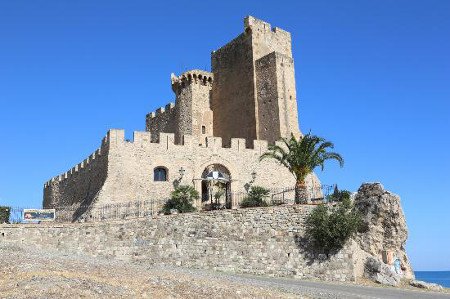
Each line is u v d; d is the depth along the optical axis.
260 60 61.16
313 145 40.94
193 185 48.28
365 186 39.88
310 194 51.72
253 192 46.09
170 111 69.75
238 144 51.62
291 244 35.31
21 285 16.73
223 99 65.69
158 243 35.53
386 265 35.44
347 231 34.66
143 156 47.03
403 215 38.78
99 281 18.58
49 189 65.25
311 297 22.36
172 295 18.20
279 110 57.53
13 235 32.59
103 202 43.72
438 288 34.62
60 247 33.44
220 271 35.09
